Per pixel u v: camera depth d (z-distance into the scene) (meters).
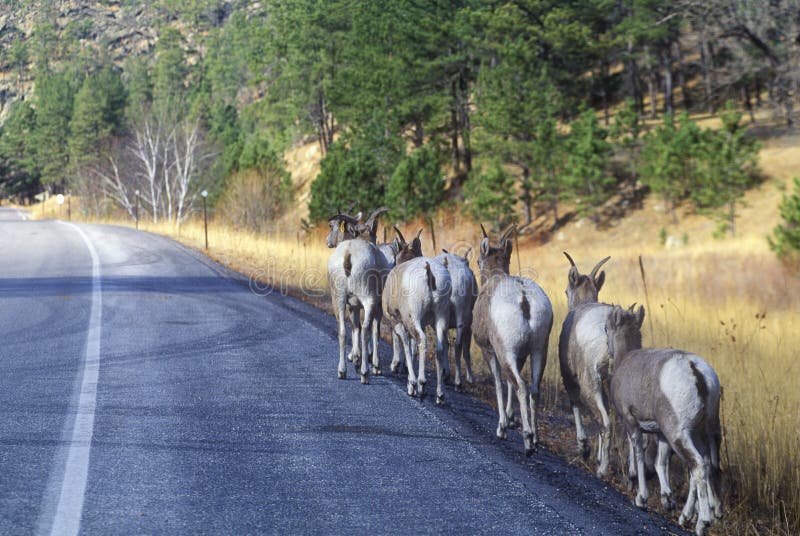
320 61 90.56
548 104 57.25
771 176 52.06
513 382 9.11
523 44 58.50
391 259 13.95
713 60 62.72
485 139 57.84
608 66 73.44
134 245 43.25
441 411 10.73
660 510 7.77
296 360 13.90
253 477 7.73
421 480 7.82
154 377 12.20
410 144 76.06
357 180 52.53
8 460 7.92
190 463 8.09
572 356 8.90
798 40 36.97
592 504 7.45
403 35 64.75
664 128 55.41
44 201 160.38
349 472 7.98
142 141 80.56
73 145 139.62
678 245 48.09
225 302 21.64
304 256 30.39
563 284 20.38
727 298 26.09
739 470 8.98
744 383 11.96
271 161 65.50
